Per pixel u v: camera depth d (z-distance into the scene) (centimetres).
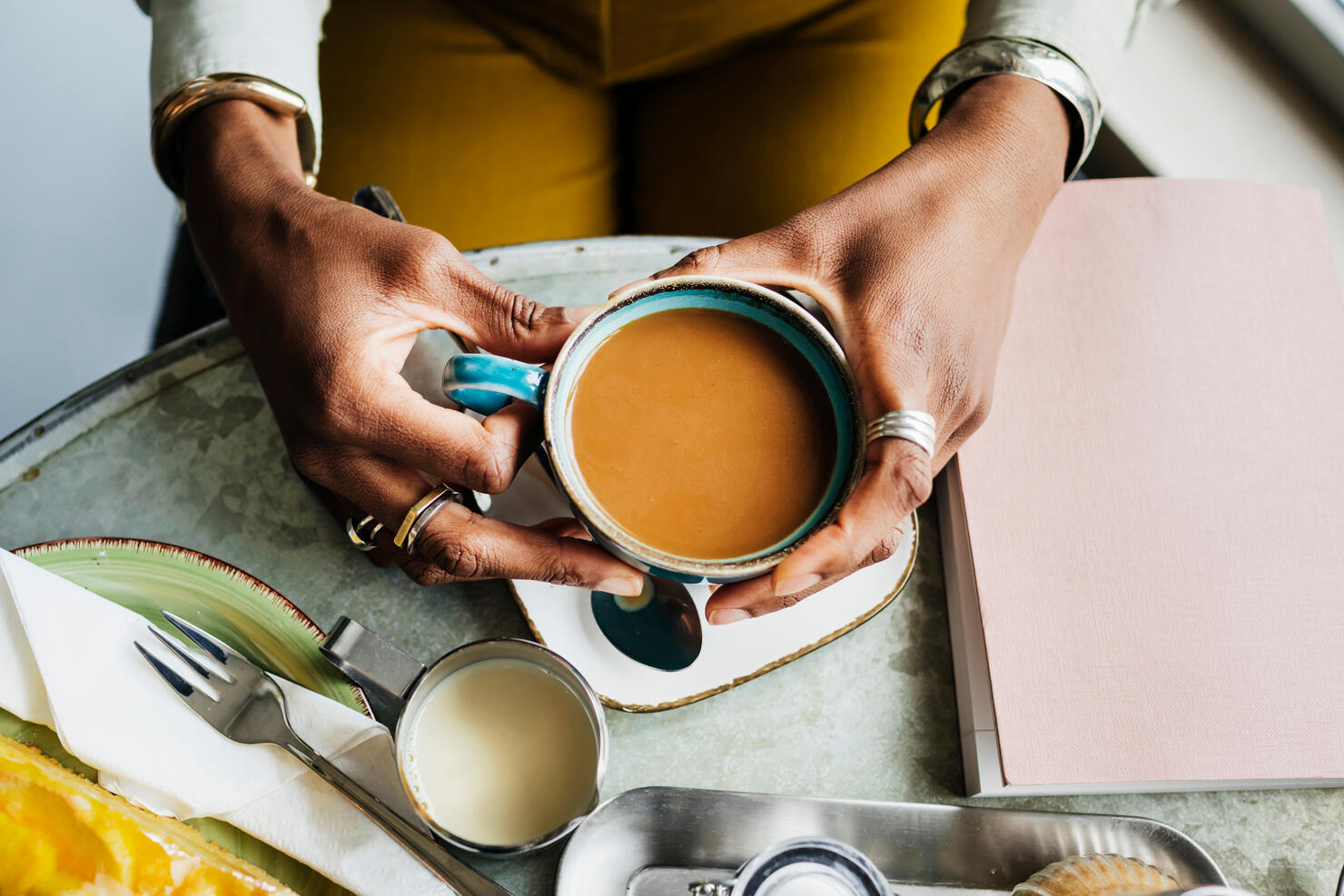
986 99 72
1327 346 76
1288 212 81
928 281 60
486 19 112
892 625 70
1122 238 79
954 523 71
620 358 53
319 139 83
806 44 111
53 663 58
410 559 65
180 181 81
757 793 62
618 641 66
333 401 57
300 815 58
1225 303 77
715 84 113
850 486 50
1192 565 68
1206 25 130
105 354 147
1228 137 124
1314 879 64
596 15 104
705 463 51
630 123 117
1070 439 72
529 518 69
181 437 73
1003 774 62
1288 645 65
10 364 142
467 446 55
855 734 67
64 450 73
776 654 66
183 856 52
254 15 76
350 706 63
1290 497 70
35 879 51
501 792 59
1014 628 66
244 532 71
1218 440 72
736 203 107
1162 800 66
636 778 65
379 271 60
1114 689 64
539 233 108
